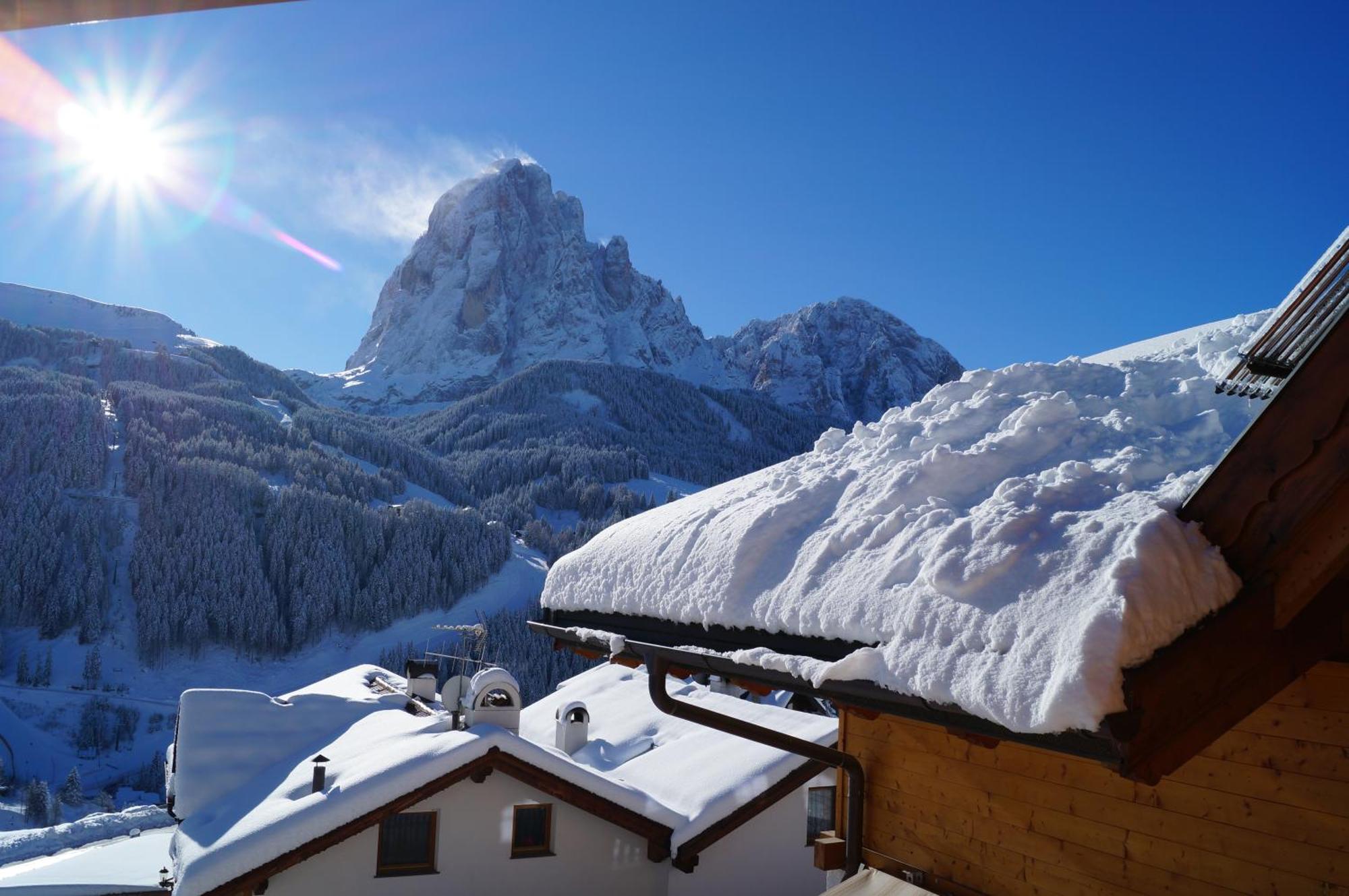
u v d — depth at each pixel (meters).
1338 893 2.96
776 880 11.53
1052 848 4.03
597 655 5.59
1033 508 3.06
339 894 10.06
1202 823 3.40
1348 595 2.69
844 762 5.12
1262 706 3.24
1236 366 3.21
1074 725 2.21
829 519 4.15
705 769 11.95
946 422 4.56
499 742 10.57
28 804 51.72
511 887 10.75
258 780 12.16
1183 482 2.94
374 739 12.06
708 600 4.18
